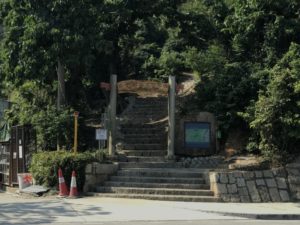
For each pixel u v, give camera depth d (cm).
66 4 2130
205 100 2309
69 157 1867
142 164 2025
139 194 1761
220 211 1484
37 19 2125
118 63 2833
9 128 2444
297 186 1794
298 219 1440
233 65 2291
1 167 2511
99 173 1878
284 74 1953
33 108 2434
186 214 1444
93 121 2562
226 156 2120
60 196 1788
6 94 2877
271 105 1912
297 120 1892
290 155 1916
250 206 1606
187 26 2722
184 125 2189
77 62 2147
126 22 2667
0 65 2377
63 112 2239
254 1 2350
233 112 2167
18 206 1568
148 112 2652
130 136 2338
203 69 2402
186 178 1830
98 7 2253
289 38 2284
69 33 2091
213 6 2667
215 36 2652
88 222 1298
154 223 1285
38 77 2183
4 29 2445
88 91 2756
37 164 1986
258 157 1986
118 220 1332
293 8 2342
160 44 3588
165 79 2973
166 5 2681
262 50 2338
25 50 2116
